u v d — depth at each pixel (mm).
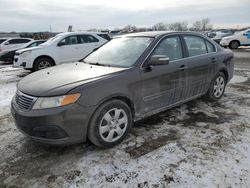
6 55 13828
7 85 7246
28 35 35844
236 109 4613
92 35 10078
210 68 4637
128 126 3393
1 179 2699
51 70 3752
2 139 3609
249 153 3059
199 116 4285
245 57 13086
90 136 3049
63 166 2904
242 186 2473
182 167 2809
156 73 3625
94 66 3713
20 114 2934
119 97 3271
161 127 3859
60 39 9422
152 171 2758
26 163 2986
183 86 4121
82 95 2869
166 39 3994
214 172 2699
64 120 2795
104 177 2688
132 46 3938
